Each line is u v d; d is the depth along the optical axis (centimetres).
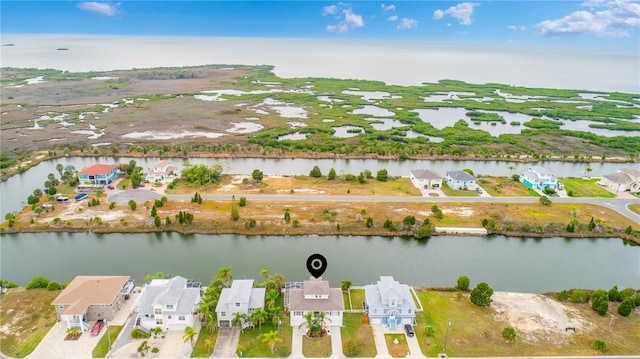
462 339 7625
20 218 12250
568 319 8250
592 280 9894
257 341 7494
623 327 8038
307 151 19400
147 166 17562
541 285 9619
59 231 11650
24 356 7075
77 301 7819
